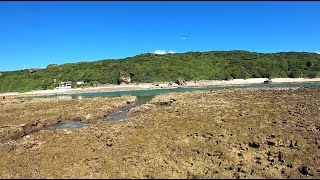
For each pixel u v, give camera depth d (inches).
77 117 1824.6
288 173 767.1
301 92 2325.3
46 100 2915.8
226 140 1008.9
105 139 1090.7
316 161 829.8
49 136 1186.6
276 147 943.0
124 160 873.5
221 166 816.9
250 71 6668.3
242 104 1707.7
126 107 2311.8
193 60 7160.4
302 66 6865.2
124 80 6077.8
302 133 1055.0
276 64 6909.5
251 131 1093.1
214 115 1382.9
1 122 1699.1
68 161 888.3
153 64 6791.3
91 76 6505.9
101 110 2011.6
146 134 1115.3
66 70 7071.9
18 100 3201.3
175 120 1321.4
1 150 1061.8
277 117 1289.4
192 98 2273.6
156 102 2294.5
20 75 7042.3
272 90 2736.2
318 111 1392.7
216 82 5866.1
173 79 6250.0
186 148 951.6
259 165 817.5
